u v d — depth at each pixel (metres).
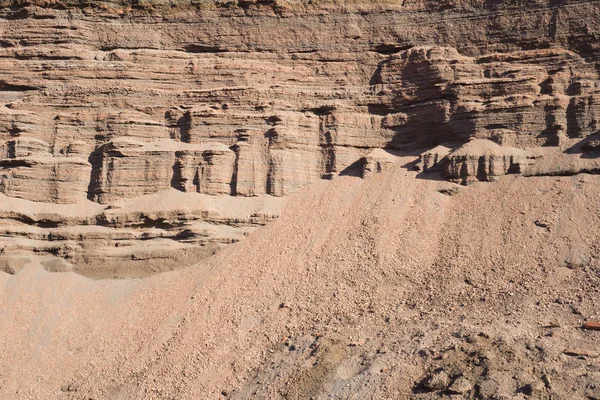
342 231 32.34
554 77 34.72
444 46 37.28
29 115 36.44
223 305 29.83
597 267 27.45
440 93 35.72
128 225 33.41
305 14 38.47
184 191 34.38
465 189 33.12
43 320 30.70
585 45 35.38
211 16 38.62
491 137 34.09
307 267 30.89
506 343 23.53
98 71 37.16
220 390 26.16
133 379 27.59
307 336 27.28
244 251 32.34
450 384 22.52
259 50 38.22
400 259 30.38
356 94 36.81
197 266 32.19
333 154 35.56
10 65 37.72
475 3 37.50
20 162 35.00
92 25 38.56
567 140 33.38
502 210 31.39
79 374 28.52
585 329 24.03
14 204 34.00
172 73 37.28
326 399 23.86
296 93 36.75
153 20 38.72
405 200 33.12
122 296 31.52
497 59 36.03
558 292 26.59
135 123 36.00
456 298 27.67
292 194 34.81
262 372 26.27
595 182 31.38
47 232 33.75
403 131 36.03
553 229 29.81
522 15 36.53
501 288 27.59
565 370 22.08
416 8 38.28
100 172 35.09
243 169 34.78
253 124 35.81
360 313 28.09
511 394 21.53
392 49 38.09
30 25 38.28
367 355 25.20
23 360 29.38
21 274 32.47
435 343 24.59
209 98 36.53
